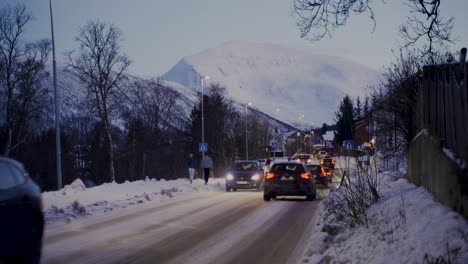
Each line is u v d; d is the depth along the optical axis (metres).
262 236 13.80
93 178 73.75
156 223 16.39
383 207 12.40
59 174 32.62
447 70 11.02
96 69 58.34
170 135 78.88
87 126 82.50
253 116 91.31
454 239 6.85
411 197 11.88
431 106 12.85
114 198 24.52
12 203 8.61
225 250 11.77
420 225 8.36
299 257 10.95
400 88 23.75
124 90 67.75
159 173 76.69
